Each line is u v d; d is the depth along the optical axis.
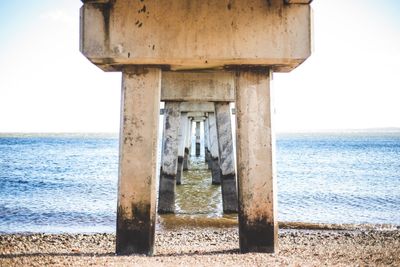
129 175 6.50
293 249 7.45
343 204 16.83
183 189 20.58
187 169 31.41
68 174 30.17
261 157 6.47
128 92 6.52
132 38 6.24
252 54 6.18
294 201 17.59
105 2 6.24
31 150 72.00
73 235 10.22
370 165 39.38
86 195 19.28
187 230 11.30
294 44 6.20
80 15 6.29
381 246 8.08
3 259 6.50
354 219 13.57
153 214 6.60
